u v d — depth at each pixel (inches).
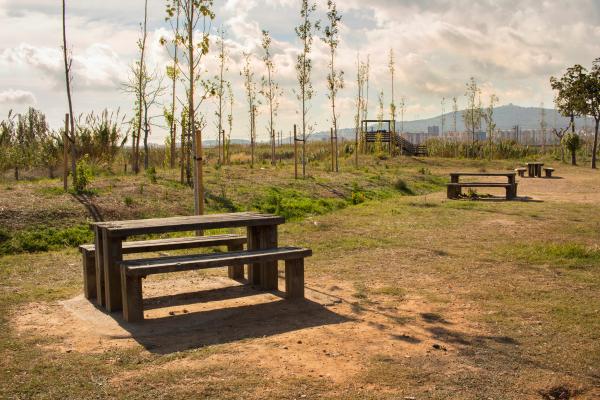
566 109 1700.3
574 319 229.0
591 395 160.6
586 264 335.6
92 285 269.1
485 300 261.0
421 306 252.5
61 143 845.2
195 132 405.1
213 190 639.1
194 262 234.7
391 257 367.6
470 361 184.4
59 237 428.8
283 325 225.8
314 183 788.6
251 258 248.8
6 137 888.3
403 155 1792.6
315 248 400.8
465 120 2220.7
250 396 157.2
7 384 165.9
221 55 1209.4
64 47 575.2
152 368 178.9
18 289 288.8
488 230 476.7
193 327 224.2
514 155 2044.8
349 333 214.4
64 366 180.4
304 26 1074.1
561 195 828.6
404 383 166.7
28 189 546.0
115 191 564.4
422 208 641.6
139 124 903.1
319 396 157.5
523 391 161.8
